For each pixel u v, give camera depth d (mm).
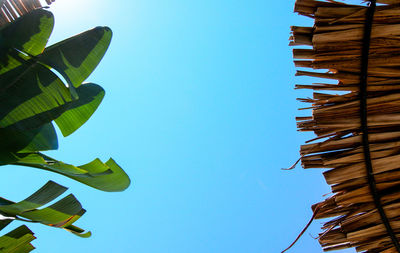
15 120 1817
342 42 1466
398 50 1466
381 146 1613
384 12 1392
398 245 1711
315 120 1616
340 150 1666
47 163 1826
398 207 1669
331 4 1418
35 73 1946
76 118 2383
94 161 1947
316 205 1771
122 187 2268
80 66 2162
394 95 1546
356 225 1722
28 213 1725
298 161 1698
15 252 1806
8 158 1803
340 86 1572
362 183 1668
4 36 1951
